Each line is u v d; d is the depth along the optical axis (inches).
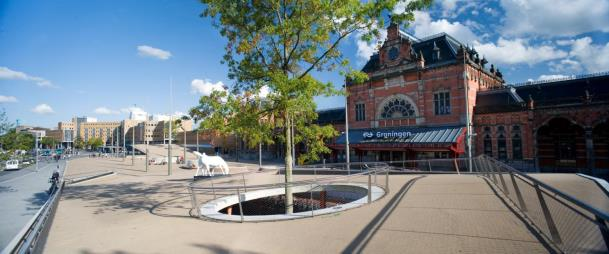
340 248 274.8
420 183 622.8
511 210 357.1
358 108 1652.3
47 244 331.6
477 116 1294.3
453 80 1305.4
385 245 273.3
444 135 1273.4
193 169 1699.1
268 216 418.6
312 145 561.6
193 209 503.2
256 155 2763.3
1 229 599.8
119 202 633.0
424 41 1503.4
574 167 1148.5
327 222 367.9
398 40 1485.0
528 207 337.1
